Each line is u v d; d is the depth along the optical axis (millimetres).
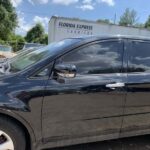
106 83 3678
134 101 3883
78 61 3646
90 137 3730
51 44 4215
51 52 3668
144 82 3912
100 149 4320
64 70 3348
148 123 4070
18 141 3312
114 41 3926
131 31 20969
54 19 19875
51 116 3428
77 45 3678
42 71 3432
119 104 3791
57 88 3416
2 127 3213
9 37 53531
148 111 4016
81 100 3549
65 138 3578
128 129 3965
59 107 3447
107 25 20562
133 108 3898
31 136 3375
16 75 3355
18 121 3287
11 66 3768
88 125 3664
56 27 19922
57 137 3527
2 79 3297
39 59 3584
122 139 4758
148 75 3990
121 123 3879
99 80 3658
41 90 3348
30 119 3312
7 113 3178
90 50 3750
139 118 3980
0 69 3682
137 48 4055
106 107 3715
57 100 3426
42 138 3443
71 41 3869
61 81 3447
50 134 3473
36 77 3395
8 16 50969
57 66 3377
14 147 3303
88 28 20312
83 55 3691
